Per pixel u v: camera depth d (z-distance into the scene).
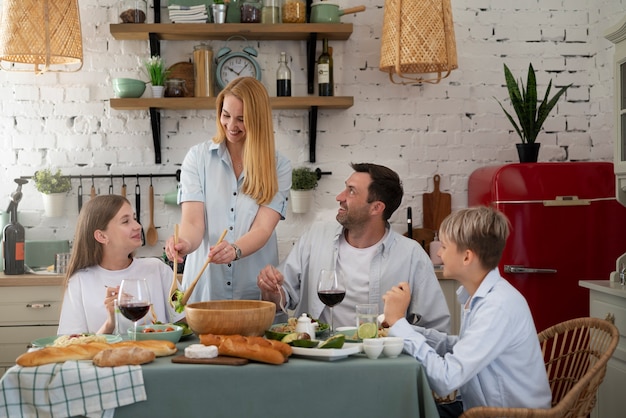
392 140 4.69
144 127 4.59
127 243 2.83
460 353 2.16
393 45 4.24
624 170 3.50
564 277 4.16
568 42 4.76
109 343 2.18
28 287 4.03
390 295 2.37
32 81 4.56
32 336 4.04
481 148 4.73
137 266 2.91
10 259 4.12
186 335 2.43
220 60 4.43
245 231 3.06
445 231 2.35
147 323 2.68
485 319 2.19
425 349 2.18
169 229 4.62
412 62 4.18
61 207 4.49
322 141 4.67
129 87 4.34
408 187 4.71
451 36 4.24
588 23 4.76
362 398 2.01
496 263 2.31
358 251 2.95
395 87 4.68
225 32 4.35
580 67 4.77
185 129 4.61
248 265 3.12
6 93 4.55
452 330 4.23
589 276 4.17
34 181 4.54
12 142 4.55
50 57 3.99
